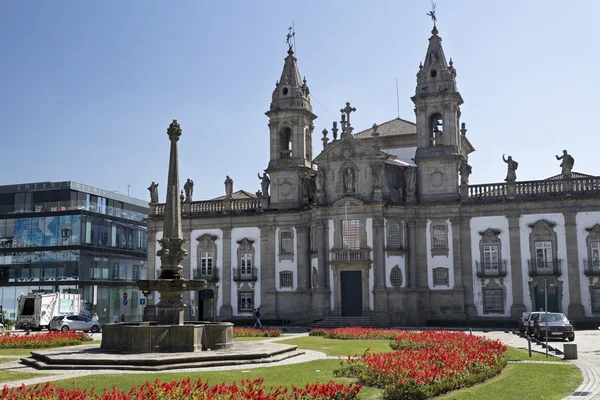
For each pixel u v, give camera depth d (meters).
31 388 15.38
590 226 52.44
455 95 57.53
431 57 58.94
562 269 52.75
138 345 23.72
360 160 57.59
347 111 58.53
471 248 55.50
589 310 51.75
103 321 77.44
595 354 28.23
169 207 27.08
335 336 39.12
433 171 57.41
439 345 28.08
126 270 83.62
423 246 56.53
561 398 16.38
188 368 21.53
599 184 52.88
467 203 55.78
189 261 63.66
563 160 54.19
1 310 72.94
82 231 75.56
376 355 21.78
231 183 64.06
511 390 17.45
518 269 53.88
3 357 26.27
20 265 76.75
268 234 61.25
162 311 26.30
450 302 55.16
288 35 64.50
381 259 55.53
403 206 56.84
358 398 15.02
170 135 27.50
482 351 23.28
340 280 56.44
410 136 66.75
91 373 20.34
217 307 62.19
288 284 60.19
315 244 58.47
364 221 56.44
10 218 78.12
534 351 29.73
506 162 55.62
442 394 16.83
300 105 62.34
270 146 62.78
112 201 86.44
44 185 79.75
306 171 62.03
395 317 55.06
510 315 53.56
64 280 74.75
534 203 54.09
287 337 39.91
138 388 16.72
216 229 63.31
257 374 20.05
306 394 14.04
